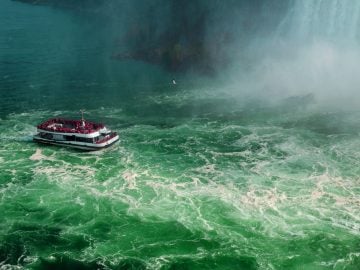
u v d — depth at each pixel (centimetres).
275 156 4022
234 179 3597
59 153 4088
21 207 3188
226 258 2667
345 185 3481
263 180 3575
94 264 2603
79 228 2953
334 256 2689
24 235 2866
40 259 2641
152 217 3067
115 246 2773
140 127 4775
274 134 4531
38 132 4344
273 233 2889
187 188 3456
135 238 2852
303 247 2762
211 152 4125
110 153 4103
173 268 2578
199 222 3008
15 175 3653
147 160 3962
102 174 3697
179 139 4431
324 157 3984
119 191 3416
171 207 3188
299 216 3067
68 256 2670
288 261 2647
